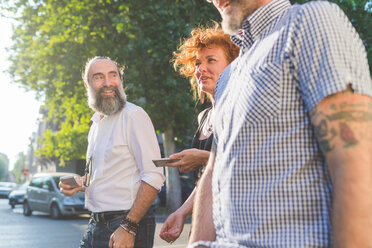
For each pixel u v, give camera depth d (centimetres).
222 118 123
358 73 88
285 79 99
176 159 201
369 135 84
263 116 101
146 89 1246
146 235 245
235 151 107
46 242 881
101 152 254
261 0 118
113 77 264
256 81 104
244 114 106
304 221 95
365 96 87
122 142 249
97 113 278
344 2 1180
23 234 1009
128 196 246
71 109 1529
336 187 84
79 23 1312
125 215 243
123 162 249
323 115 89
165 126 1290
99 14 1318
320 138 89
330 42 91
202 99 294
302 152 96
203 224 138
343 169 83
